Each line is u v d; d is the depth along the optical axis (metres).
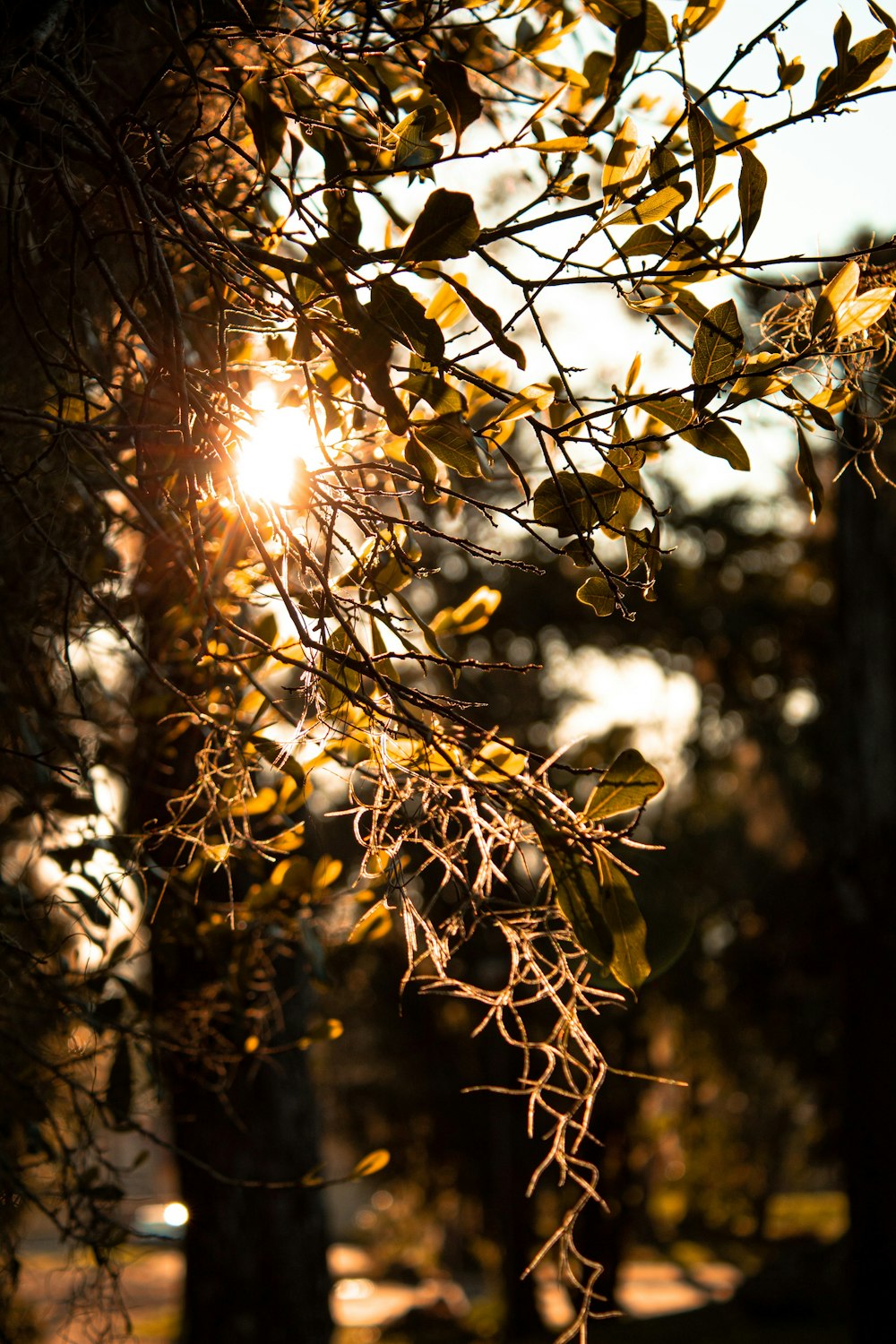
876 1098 8.15
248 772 2.01
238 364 1.92
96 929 2.64
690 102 1.43
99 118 1.49
